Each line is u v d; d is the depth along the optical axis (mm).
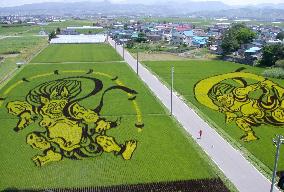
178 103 77625
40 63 119938
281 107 72812
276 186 45344
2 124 63719
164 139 59219
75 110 69500
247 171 49062
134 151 55000
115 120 66312
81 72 100250
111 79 93688
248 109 72375
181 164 51094
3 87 84375
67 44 184250
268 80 89312
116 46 175000
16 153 54156
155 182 46562
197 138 59844
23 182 46719
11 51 156125
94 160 52281
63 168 50188
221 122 67125
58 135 59250
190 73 106500
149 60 131625
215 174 48094
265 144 58219
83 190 44844
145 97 80375
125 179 47438
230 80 90000
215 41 183125
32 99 74750
